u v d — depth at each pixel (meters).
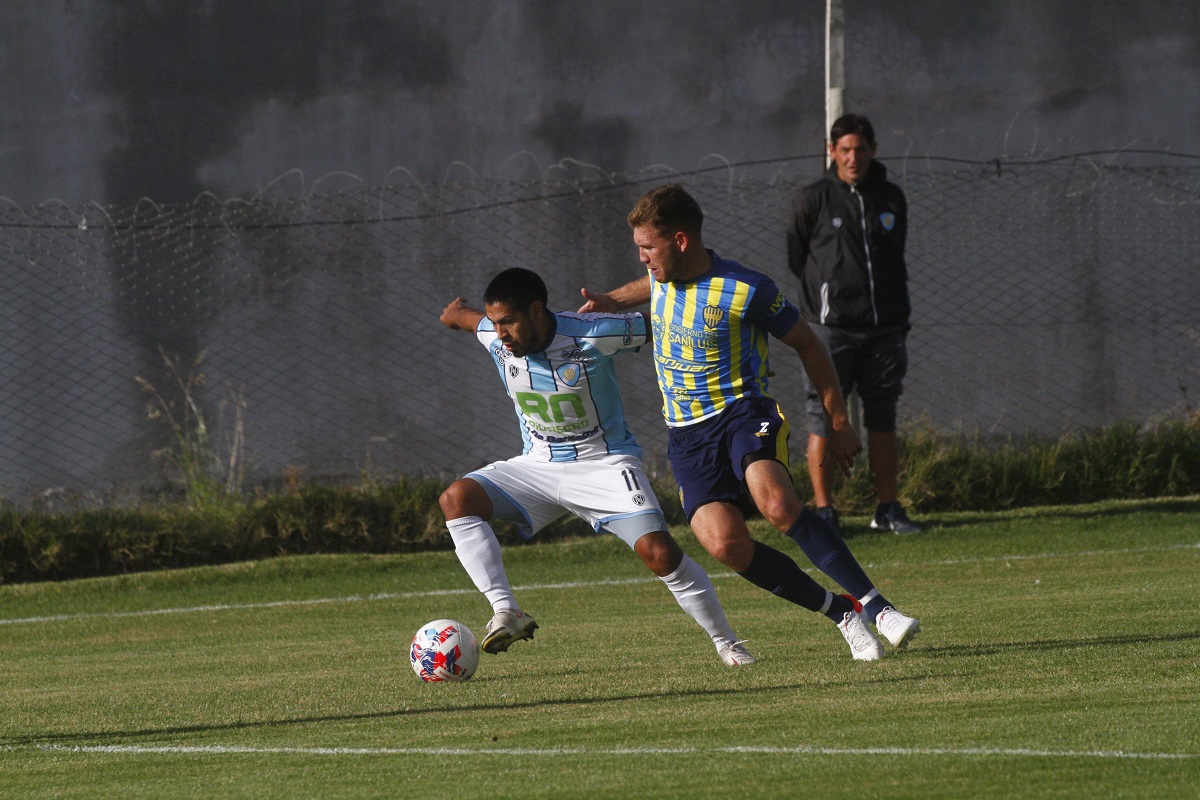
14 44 39.22
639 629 22.45
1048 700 13.89
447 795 11.22
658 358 17.88
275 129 39.28
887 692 14.85
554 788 11.27
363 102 39.38
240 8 39.47
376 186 39.28
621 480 18.14
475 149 39.44
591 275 39.16
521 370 18.25
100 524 32.75
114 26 39.31
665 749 12.52
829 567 17.34
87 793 12.02
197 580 30.70
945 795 10.46
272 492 34.88
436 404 38.91
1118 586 24.38
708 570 29.62
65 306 38.50
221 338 38.62
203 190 39.19
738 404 17.48
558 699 15.77
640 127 39.59
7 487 37.72
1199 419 37.12
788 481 17.25
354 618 26.14
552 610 25.61
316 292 38.84
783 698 14.86
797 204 30.53
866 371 30.88
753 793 10.78
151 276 38.62
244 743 14.00
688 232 17.20
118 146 39.16
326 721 15.12
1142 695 13.96
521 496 18.52
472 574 17.80
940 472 34.66
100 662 22.22
